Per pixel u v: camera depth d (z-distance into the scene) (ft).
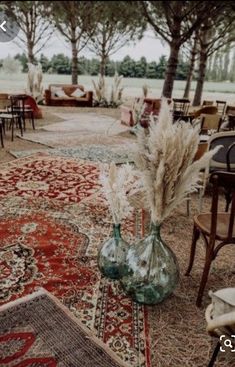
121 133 23.75
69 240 8.64
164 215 5.77
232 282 7.19
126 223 9.84
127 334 5.59
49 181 13.01
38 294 6.40
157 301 6.14
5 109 22.25
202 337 5.62
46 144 19.24
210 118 15.65
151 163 5.24
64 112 32.42
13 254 7.83
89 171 14.42
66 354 5.10
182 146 5.02
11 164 14.98
